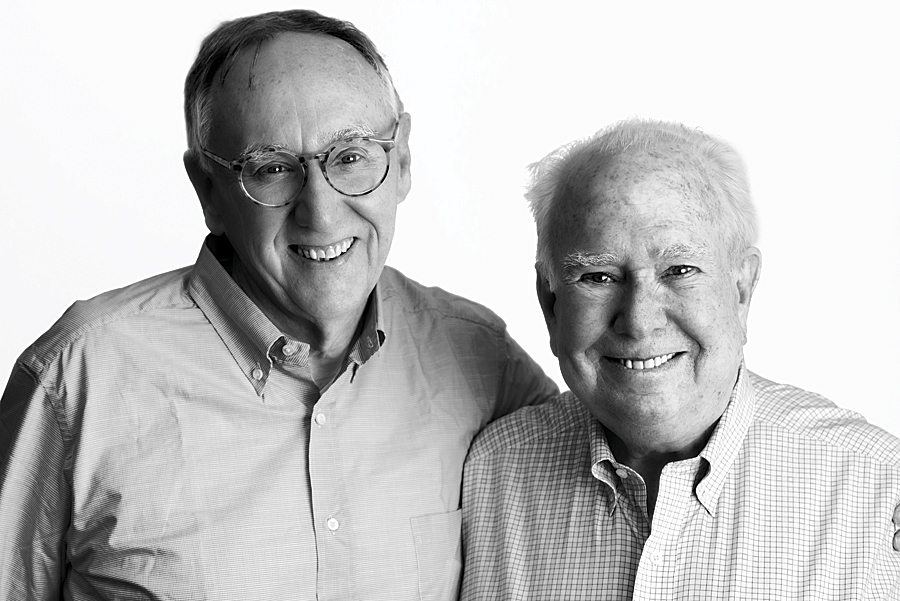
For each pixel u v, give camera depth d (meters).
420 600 2.04
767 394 2.01
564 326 1.86
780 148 4.21
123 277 4.21
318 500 1.99
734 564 1.83
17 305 4.16
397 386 2.14
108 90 4.15
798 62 4.19
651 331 1.77
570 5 4.22
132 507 1.94
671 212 1.76
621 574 1.91
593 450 1.95
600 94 4.25
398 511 2.04
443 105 4.21
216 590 1.93
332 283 1.93
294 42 1.92
